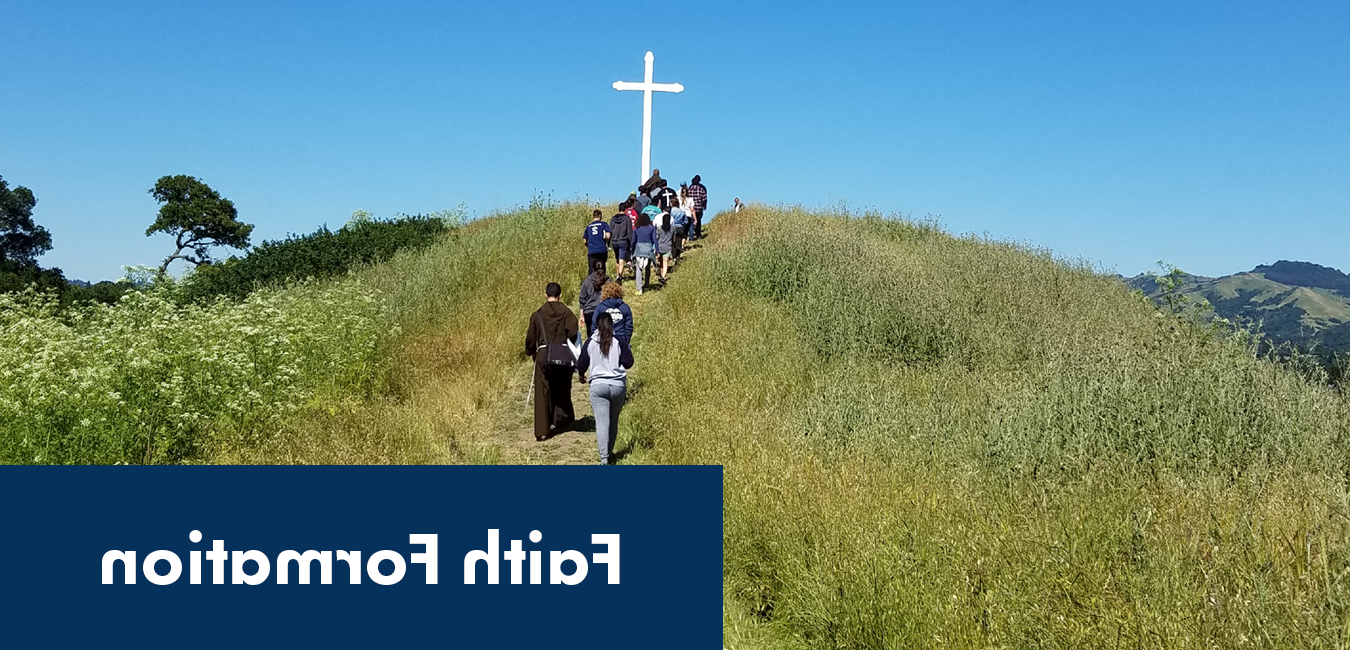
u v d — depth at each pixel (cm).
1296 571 536
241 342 1091
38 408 827
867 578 581
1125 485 725
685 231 2425
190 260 7125
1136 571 564
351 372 1230
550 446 1071
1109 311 1568
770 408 1073
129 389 876
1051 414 895
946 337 1344
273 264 2348
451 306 1716
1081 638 487
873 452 875
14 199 6338
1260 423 841
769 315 1532
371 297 1478
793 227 2159
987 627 511
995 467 821
